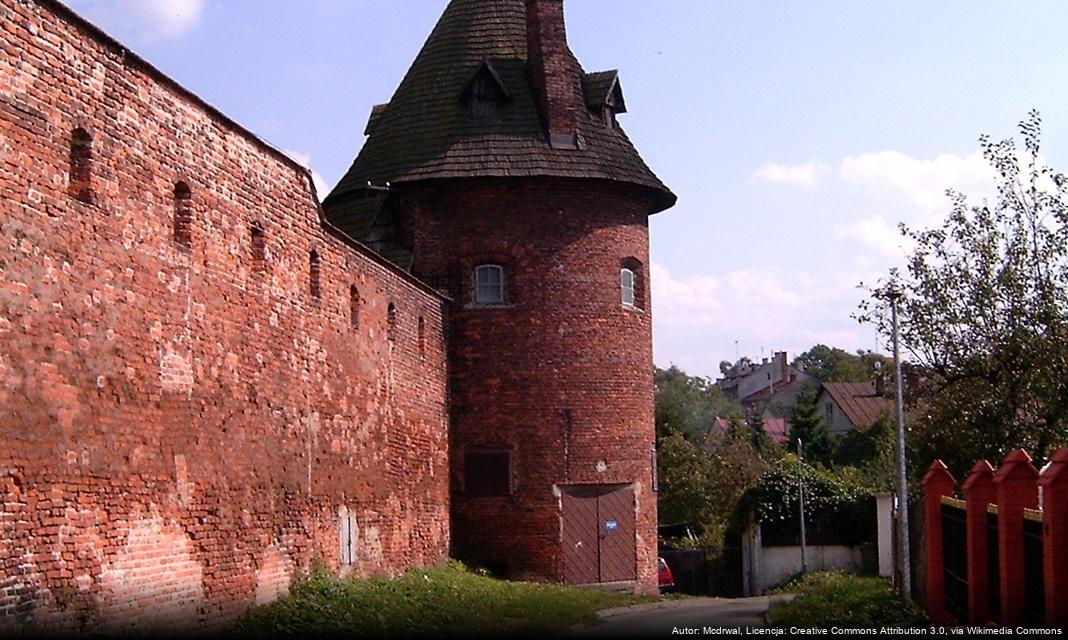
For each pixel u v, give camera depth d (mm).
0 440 13008
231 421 18891
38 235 13852
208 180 18375
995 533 17016
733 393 157375
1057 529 13453
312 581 21844
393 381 27531
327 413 23109
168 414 16875
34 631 13438
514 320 33125
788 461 52844
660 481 64562
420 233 33562
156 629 16266
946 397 31031
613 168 34188
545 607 25734
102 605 14906
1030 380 29453
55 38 14312
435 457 31109
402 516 27922
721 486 63500
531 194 33500
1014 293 30375
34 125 13836
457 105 34531
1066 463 13445
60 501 14109
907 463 33500
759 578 45219
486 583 28828
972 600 17609
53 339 14094
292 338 21484
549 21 34625
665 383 129125
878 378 32812
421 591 24828
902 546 25047
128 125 15992
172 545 16859
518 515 32750
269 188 20719
